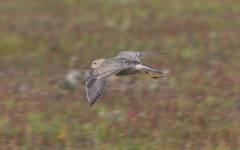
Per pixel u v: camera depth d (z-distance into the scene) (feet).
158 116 58.13
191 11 129.90
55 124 55.52
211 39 106.52
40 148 49.01
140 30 114.73
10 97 68.18
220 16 125.29
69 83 74.59
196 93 69.62
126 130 53.16
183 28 116.16
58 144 49.96
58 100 66.90
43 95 69.51
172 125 54.65
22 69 87.40
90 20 123.03
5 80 79.05
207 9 130.93
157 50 100.63
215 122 55.77
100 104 64.49
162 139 50.44
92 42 105.81
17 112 60.70
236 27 116.06
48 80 78.59
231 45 101.91
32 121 56.85
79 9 133.69
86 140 50.78
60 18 124.77
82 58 95.35
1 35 105.50
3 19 121.80
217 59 92.27
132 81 77.82
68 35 109.91
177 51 98.27
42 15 127.24
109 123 55.72
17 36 104.99
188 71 84.17
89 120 57.36
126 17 124.16
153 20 122.62
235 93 68.74
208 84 74.54
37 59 93.81
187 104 62.85
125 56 53.16
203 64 89.30
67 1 140.87
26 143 50.14
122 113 59.77
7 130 53.42
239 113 58.95
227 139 50.39
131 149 48.03
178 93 69.82
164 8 132.98
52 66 89.61
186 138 51.08
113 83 76.74
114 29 115.85
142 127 54.34
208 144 49.14
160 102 64.39
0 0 141.28
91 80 42.80
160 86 74.59
